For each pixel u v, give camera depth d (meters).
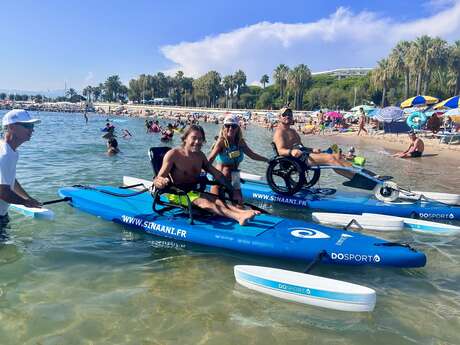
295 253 4.70
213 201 5.51
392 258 4.54
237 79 109.94
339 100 88.88
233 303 3.86
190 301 3.87
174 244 5.30
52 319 3.49
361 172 7.34
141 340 3.24
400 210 6.93
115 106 111.69
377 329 3.50
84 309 3.66
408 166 14.48
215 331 3.40
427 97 28.73
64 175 9.89
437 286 4.36
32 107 109.06
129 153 15.09
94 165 11.80
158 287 4.13
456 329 3.53
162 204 5.72
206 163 5.58
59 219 6.09
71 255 4.86
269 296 4.01
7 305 3.68
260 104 100.75
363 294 3.67
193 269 4.59
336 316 3.69
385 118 29.50
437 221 6.89
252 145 23.72
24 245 5.09
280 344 3.25
